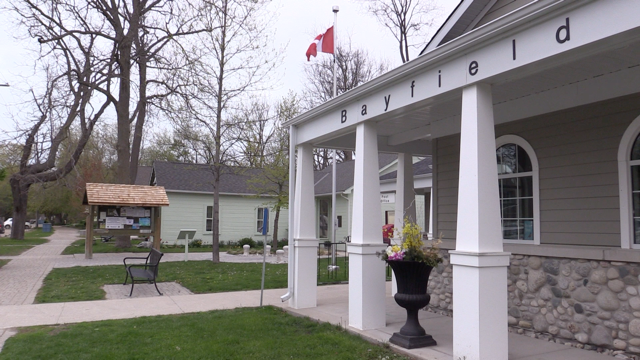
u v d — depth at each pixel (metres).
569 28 4.25
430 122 8.60
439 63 5.70
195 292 10.95
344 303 9.27
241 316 8.13
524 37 4.66
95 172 38.47
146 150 50.69
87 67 18.69
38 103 16.72
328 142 9.35
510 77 5.03
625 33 3.87
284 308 8.76
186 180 26.80
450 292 8.08
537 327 6.52
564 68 5.61
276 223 23.14
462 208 5.16
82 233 41.75
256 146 21.67
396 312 8.29
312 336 6.77
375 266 7.02
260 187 24.33
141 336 6.77
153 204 17.67
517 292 6.84
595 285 5.79
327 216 27.05
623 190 5.90
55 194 42.91
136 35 19.41
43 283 11.82
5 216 64.50
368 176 7.16
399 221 10.52
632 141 5.89
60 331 7.10
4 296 10.09
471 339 4.90
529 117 7.15
